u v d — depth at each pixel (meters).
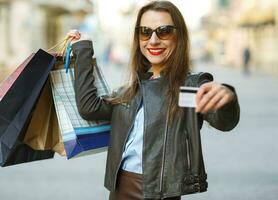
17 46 26.66
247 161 9.05
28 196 6.72
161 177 2.82
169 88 2.88
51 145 3.30
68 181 7.65
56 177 7.93
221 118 2.64
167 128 2.84
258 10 46.16
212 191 7.02
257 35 48.75
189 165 2.80
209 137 11.95
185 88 2.51
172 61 2.97
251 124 14.11
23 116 3.02
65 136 3.12
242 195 6.82
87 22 43.06
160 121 2.86
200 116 2.87
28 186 7.30
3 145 3.11
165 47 3.01
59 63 3.23
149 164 2.83
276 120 14.95
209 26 94.62
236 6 63.66
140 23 3.09
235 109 2.59
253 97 22.80
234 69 54.62
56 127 3.29
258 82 32.50
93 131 3.15
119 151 2.96
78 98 3.09
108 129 3.19
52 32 38.31
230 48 64.00
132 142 2.93
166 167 2.82
